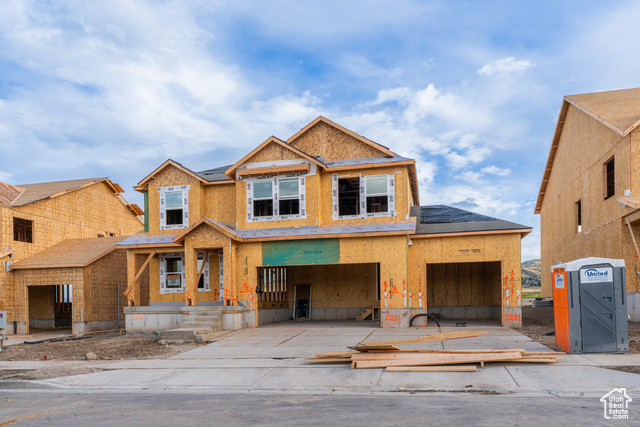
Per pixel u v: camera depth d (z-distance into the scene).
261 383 9.61
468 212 21.47
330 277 23.03
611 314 10.66
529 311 24.27
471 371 9.62
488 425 6.15
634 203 16.05
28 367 12.45
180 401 8.36
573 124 24.75
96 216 30.31
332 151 20.44
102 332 21.86
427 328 17.23
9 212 23.17
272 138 19.77
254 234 19.05
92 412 7.70
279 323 20.77
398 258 17.67
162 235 21.19
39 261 23.12
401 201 18.91
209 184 21.28
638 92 23.50
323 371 10.32
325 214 19.58
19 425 7.01
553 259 29.44
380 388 8.80
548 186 30.58
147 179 21.62
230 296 18.34
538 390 8.20
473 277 21.91
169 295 21.00
